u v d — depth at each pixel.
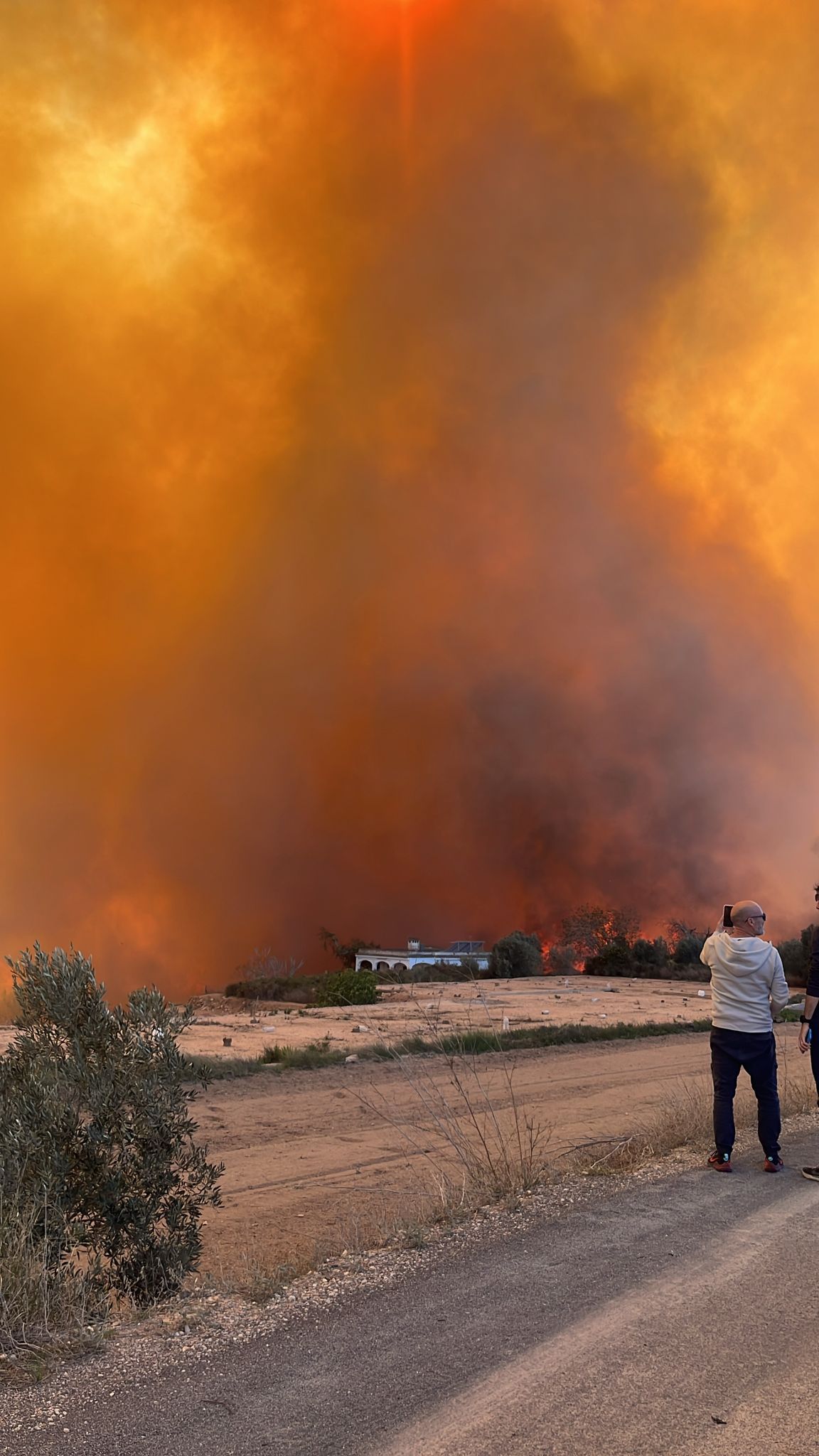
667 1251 4.46
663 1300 3.84
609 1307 3.78
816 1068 7.55
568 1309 3.76
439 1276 4.19
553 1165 6.70
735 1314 3.70
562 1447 2.73
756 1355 3.34
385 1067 14.84
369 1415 2.93
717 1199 5.41
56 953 4.72
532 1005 28.91
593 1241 4.63
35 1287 3.80
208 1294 4.15
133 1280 4.30
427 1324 3.64
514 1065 15.52
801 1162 6.37
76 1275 4.07
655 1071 14.96
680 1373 3.20
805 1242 4.60
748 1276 4.12
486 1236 4.77
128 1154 4.54
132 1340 3.58
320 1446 2.74
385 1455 2.69
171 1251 4.43
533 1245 4.59
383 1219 6.04
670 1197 5.45
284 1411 2.96
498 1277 4.16
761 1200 5.39
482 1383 3.13
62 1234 4.13
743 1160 6.46
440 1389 3.09
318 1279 4.23
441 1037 17.73
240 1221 6.94
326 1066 14.80
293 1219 6.99
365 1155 9.19
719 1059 6.26
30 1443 2.79
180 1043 17.62
